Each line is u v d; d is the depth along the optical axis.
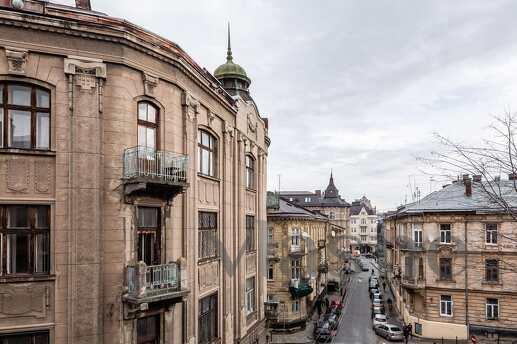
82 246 11.94
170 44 14.36
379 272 89.38
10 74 11.37
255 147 25.02
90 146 12.18
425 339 37.97
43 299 11.49
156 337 13.73
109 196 12.40
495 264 35.97
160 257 13.79
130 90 13.02
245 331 22.08
